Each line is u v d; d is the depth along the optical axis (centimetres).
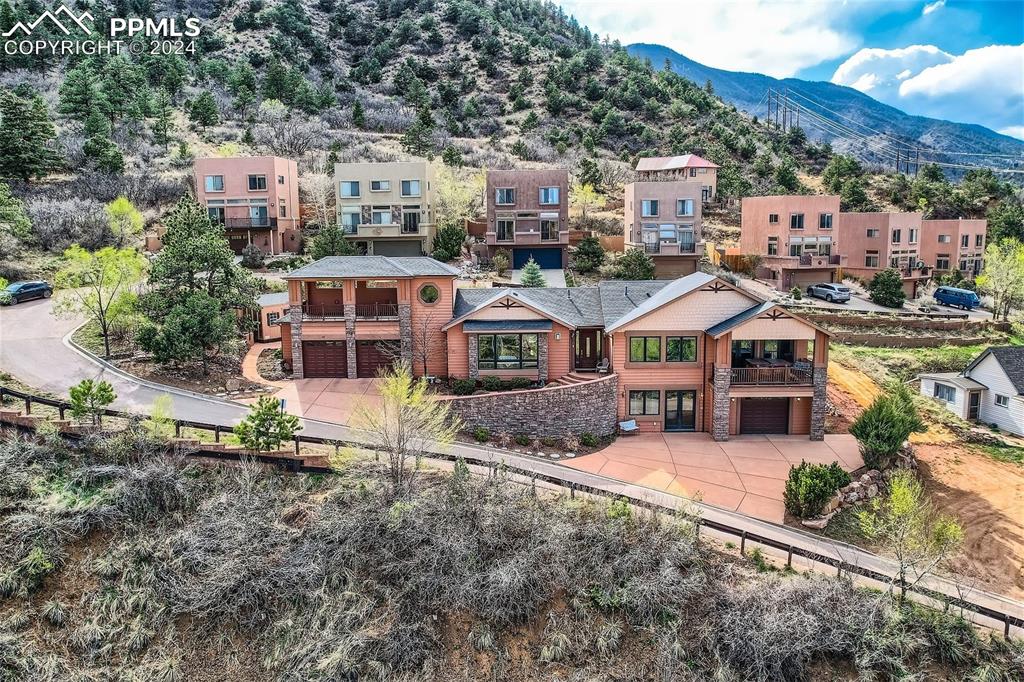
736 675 1953
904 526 2220
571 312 3806
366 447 2603
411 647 1981
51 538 2138
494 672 1962
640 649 2034
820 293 6038
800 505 2589
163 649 1956
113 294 3712
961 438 3638
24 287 4606
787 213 6400
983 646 2022
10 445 2414
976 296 6000
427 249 6384
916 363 4706
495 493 2441
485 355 3678
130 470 2362
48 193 6234
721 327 3353
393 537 2236
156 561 2142
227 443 2628
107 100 8075
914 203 9712
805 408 3425
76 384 3247
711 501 2719
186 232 4044
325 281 3791
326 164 7581
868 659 1973
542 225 6284
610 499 2484
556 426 3222
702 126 11456
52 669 1872
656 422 3469
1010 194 10144
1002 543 2670
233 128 8675
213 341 3619
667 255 6406
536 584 2145
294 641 1991
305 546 2203
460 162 8388
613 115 10994
